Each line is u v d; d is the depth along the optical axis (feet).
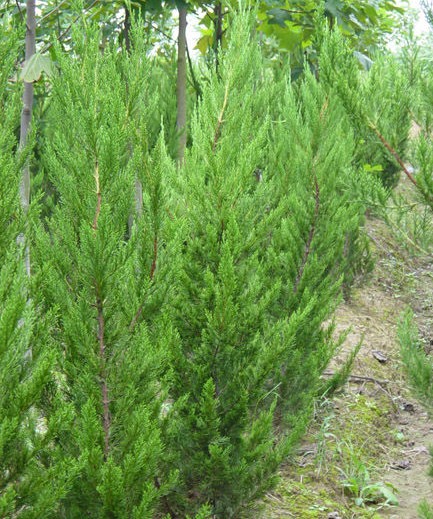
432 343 22.99
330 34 14.15
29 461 7.66
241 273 11.57
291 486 14.82
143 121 10.35
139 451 8.66
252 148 11.55
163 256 9.86
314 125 16.20
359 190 14.21
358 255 25.89
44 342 8.17
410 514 14.55
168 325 9.77
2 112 8.52
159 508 11.70
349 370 16.98
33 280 8.32
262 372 11.69
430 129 13.76
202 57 18.70
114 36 18.07
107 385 9.20
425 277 29.40
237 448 11.78
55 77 9.55
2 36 8.42
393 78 14.10
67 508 9.13
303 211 15.83
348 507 14.58
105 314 9.13
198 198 11.53
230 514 11.89
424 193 13.19
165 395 9.93
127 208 9.21
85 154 9.09
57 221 9.71
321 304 15.79
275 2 20.98
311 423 17.16
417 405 19.58
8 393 7.59
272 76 21.62
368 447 17.12
